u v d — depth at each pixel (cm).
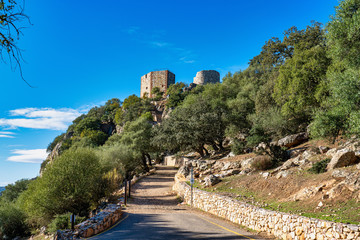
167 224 1352
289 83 3089
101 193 2388
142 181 3838
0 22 441
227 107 4900
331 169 1448
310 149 2027
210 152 4512
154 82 13788
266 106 4009
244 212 1390
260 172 2125
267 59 5403
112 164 3750
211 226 1327
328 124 1512
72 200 2166
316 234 884
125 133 6475
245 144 3259
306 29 4731
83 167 2347
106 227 1270
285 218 1047
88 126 12350
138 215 1692
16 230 2723
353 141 1686
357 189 1059
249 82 6681
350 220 865
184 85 12712
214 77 13338
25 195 2630
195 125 3941
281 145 2650
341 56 1587
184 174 3108
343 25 1393
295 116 3167
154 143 4653
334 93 1374
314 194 1237
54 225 1978
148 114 10150
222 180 2280
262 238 1072
